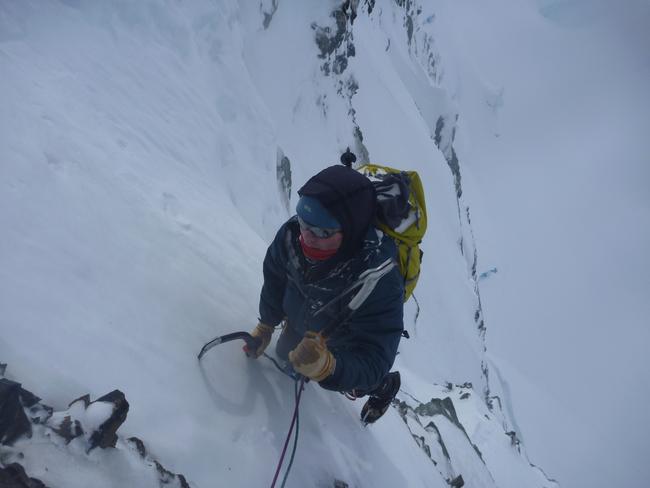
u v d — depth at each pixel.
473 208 93.75
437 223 38.78
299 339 2.83
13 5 3.67
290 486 2.46
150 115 4.60
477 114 120.75
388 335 2.22
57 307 2.13
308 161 16.02
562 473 38.44
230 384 2.62
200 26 6.79
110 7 4.86
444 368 25.33
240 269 3.56
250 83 7.60
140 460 1.84
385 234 2.22
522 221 101.19
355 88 22.98
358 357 2.20
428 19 111.31
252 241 4.33
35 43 3.68
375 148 33.03
